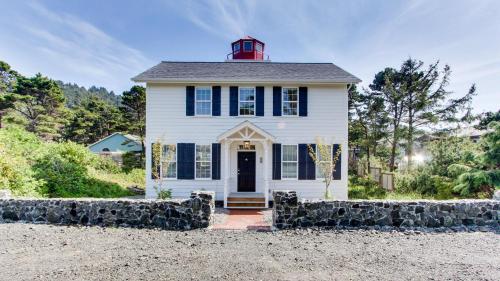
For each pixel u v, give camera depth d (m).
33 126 37.78
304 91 14.10
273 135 13.98
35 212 8.70
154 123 13.88
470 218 8.62
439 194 14.50
